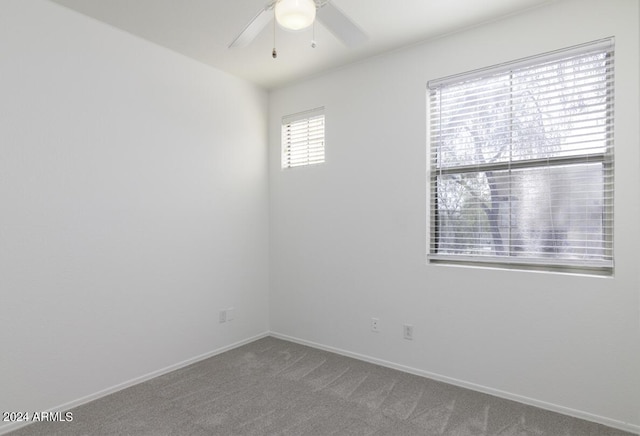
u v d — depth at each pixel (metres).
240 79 3.40
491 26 2.42
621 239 2.03
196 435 1.99
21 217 2.08
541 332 2.26
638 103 1.98
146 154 2.68
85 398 2.33
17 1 2.06
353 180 3.08
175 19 2.38
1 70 2.00
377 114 2.93
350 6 2.22
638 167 1.98
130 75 2.58
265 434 2.00
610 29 2.05
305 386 2.56
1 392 2.01
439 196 2.71
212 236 3.15
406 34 2.58
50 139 2.19
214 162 3.17
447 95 2.65
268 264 3.70
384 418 2.15
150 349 2.70
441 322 2.63
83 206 2.34
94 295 2.39
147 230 2.68
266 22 2.00
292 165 3.58
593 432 2.00
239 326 3.40
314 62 3.05
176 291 2.88
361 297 3.04
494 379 2.42
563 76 2.22
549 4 2.22
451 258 2.64
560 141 2.24
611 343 2.05
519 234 2.39
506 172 2.43
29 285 2.11
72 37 2.28
